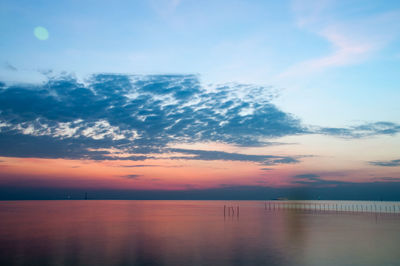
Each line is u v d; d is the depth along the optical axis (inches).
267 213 3619.6
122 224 2119.8
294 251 1096.2
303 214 3405.5
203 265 901.8
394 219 2578.7
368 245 1216.2
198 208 5211.6
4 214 3255.4
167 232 1656.0
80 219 2578.7
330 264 907.4
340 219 2578.7
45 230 1760.6
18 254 1062.4
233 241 1332.4
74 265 905.5
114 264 916.0
